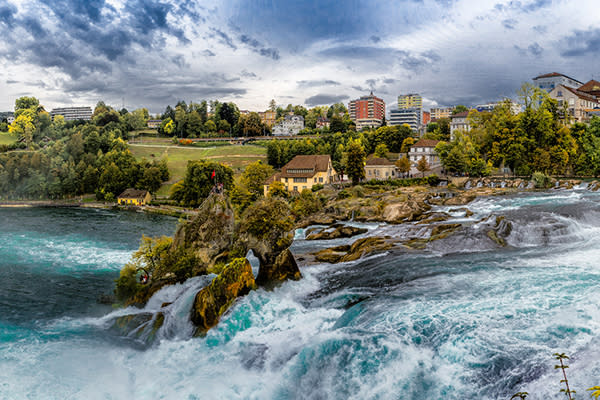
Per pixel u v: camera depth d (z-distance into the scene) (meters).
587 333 22.75
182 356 30.22
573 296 28.31
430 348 24.53
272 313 35.22
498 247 47.56
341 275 43.47
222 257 45.84
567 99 177.75
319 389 23.61
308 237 70.31
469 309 28.53
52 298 46.97
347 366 24.31
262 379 25.66
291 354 27.38
